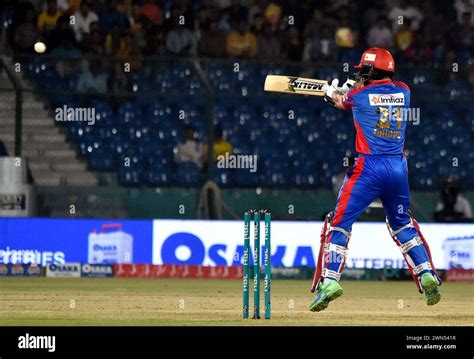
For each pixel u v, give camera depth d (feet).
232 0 306.14
